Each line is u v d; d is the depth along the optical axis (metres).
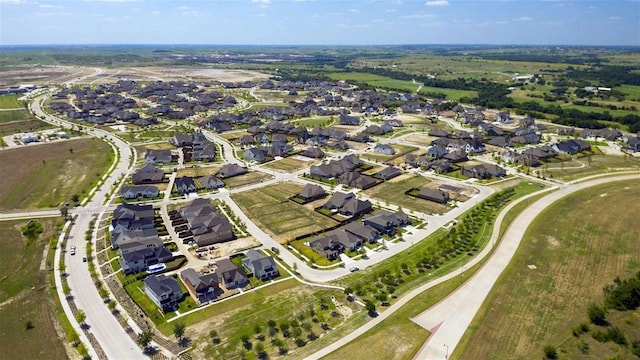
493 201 133.50
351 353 69.19
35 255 102.19
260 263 93.88
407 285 89.50
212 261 99.56
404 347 70.31
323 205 132.00
